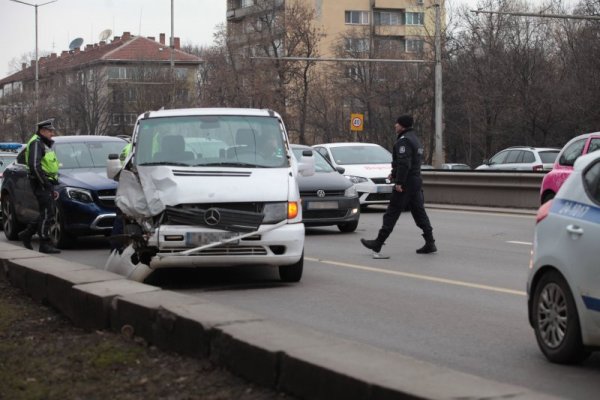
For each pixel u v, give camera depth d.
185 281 11.00
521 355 7.03
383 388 4.60
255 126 11.23
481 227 18.61
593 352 7.14
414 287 10.50
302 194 16.69
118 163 11.52
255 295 9.95
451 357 6.96
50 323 8.00
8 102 84.31
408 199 13.38
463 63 56.84
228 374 5.80
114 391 5.55
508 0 56.50
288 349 5.41
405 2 92.69
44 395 5.50
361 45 70.88
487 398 4.40
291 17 67.19
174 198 9.81
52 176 13.88
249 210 9.99
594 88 45.50
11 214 16.55
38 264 9.59
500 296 9.84
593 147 15.88
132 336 7.01
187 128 11.09
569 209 6.66
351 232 17.53
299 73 67.50
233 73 67.31
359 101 66.38
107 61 99.50
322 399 4.99
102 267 12.29
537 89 50.56
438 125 37.09
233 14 97.62
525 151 30.69
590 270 6.18
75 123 79.88
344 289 10.36
